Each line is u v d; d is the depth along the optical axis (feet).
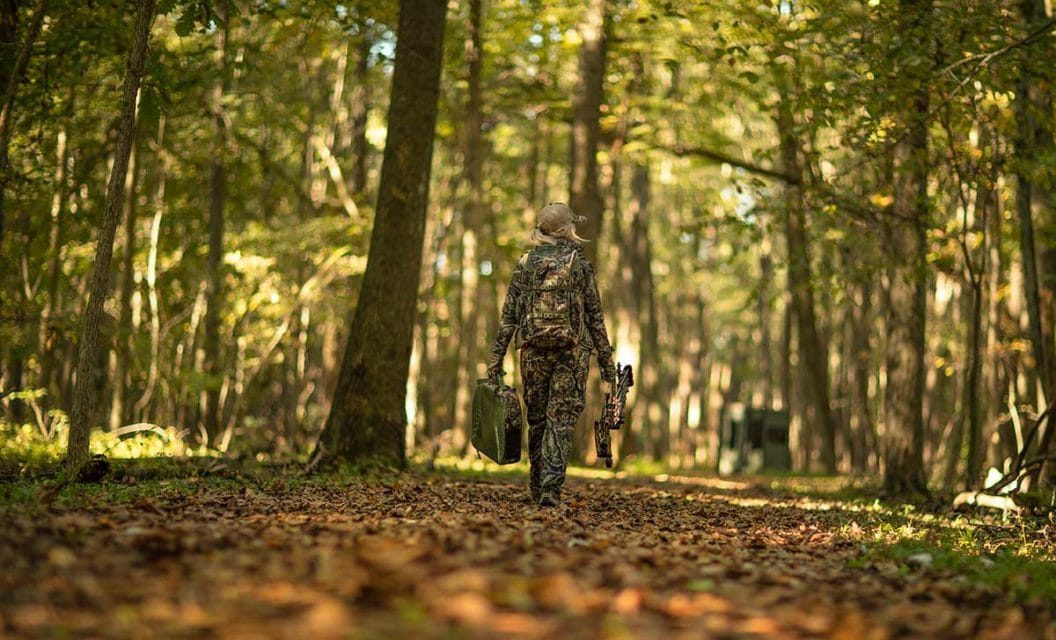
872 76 41.09
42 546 13.34
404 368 38.50
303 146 86.84
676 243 135.54
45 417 63.57
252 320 84.33
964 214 43.34
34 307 57.52
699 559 16.92
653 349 110.22
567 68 78.23
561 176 130.11
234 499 22.97
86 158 62.34
